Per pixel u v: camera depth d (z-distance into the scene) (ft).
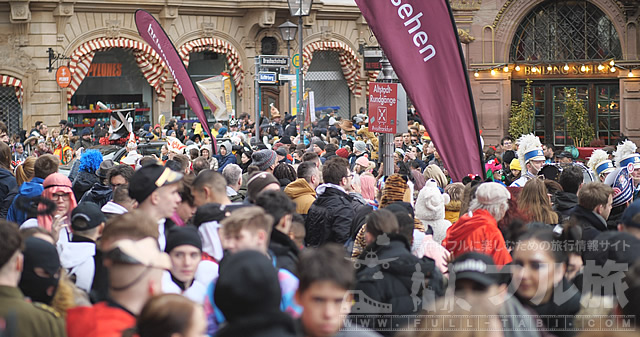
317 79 202.18
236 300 19.35
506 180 82.48
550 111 173.06
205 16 179.63
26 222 39.11
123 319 22.22
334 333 22.06
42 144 92.12
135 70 178.40
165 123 176.45
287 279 26.55
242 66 184.65
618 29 163.32
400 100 57.77
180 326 18.99
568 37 169.99
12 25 160.97
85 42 167.32
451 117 46.26
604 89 169.37
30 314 23.02
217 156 91.61
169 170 32.81
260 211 26.58
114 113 166.30
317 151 86.43
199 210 32.30
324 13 193.67
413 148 93.45
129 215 24.12
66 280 27.04
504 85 173.99
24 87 161.99
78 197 56.59
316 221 45.21
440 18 45.65
